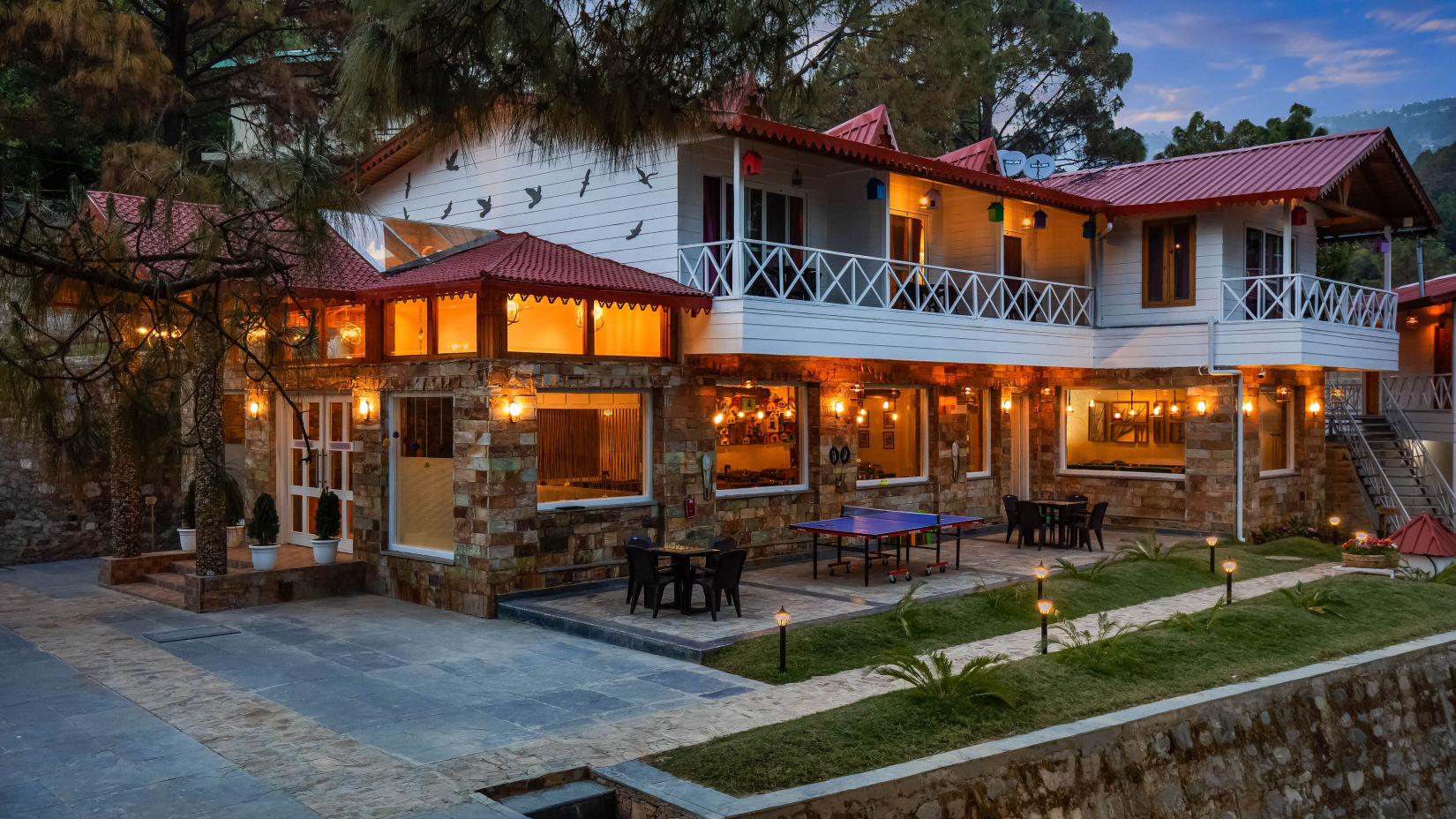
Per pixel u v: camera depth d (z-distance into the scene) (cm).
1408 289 2553
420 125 715
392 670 1014
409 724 841
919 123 2672
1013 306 1847
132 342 641
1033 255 2097
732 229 1579
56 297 623
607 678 980
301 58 2186
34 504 1723
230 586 1322
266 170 697
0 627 1212
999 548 1716
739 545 1540
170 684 965
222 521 1338
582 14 718
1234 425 1870
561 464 1350
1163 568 1485
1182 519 1945
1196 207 1834
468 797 679
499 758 754
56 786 704
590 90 723
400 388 1388
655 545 1423
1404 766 1069
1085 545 1695
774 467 1620
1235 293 1888
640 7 725
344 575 1430
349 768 736
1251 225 1972
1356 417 2356
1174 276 1942
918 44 2598
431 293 1266
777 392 1625
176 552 1569
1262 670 1024
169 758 759
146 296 626
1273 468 2081
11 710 880
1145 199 1914
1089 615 1238
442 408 1359
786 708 880
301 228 682
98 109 1739
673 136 777
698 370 1473
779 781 707
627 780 709
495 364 1252
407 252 1473
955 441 1900
